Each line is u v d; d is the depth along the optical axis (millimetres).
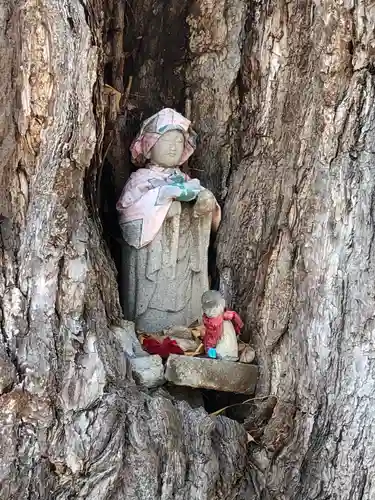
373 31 2023
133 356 1962
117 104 2104
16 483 1705
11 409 1706
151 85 2330
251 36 2246
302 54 2146
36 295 1778
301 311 2053
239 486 1996
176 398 2062
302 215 2084
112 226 2219
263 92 2221
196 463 1885
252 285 2176
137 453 1798
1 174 1797
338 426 1977
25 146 1810
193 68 2330
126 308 2123
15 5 1798
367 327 1980
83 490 1762
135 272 2115
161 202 2084
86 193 1949
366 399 1964
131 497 1792
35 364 1737
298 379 2043
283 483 2016
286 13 2182
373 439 1953
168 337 2053
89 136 1843
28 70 1791
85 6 1872
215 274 2256
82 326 1804
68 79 1809
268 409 2068
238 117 2295
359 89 2033
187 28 2330
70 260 1812
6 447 1699
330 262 2023
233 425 2004
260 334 2107
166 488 1823
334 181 2039
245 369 2061
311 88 2115
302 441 2018
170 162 2158
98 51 1888
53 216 1803
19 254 1795
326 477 1975
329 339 2004
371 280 1991
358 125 2037
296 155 2135
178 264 2131
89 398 1775
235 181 2258
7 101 1790
